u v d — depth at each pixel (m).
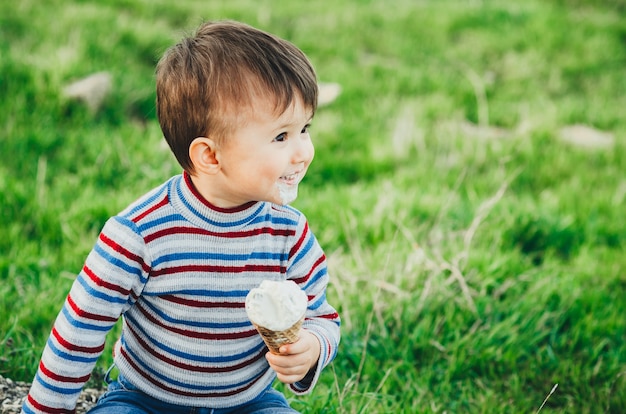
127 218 1.78
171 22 7.09
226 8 7.34
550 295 3.59
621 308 3.59
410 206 4.24
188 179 1.83
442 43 7.62
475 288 3.57
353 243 3.90
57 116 5.04
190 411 1.95
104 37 6.05
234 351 1.89
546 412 2.91
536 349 3.29
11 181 4.11
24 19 6.03
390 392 2.94
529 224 4.28
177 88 1.76
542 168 5.17
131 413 1.89
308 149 1.81
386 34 7.66
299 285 1.94
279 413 1.96
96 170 4.48
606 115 6.24
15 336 2.91
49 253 3.63
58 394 1.82
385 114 5.84
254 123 1.72
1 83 5.06
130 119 5.40
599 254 4.16
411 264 3.50
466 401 2.93
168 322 1.83
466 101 6.34
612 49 7.71
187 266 1.79
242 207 1.82
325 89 6.08
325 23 7.65
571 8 8.91
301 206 4.18
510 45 7.61
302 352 1.81
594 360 3.23
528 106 6.26
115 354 2.02
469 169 5.06
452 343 3.17
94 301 1.77
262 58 1.73
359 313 3.26
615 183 5.12
